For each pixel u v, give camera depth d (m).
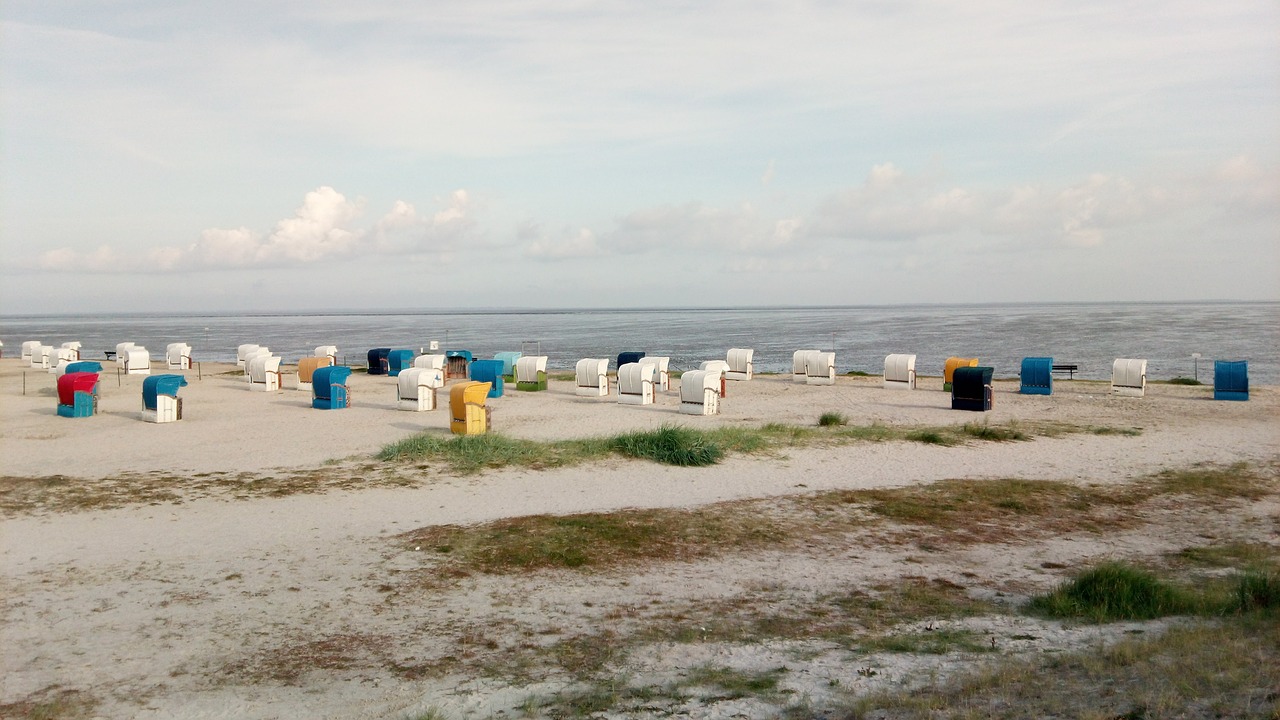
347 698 7.08
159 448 20.38
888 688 6.99
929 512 14.00
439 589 10.20
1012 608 9.43
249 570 10.92
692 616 9.27
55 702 7.03
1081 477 16.72
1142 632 8.30
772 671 7.59
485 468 17.59
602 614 9.34
